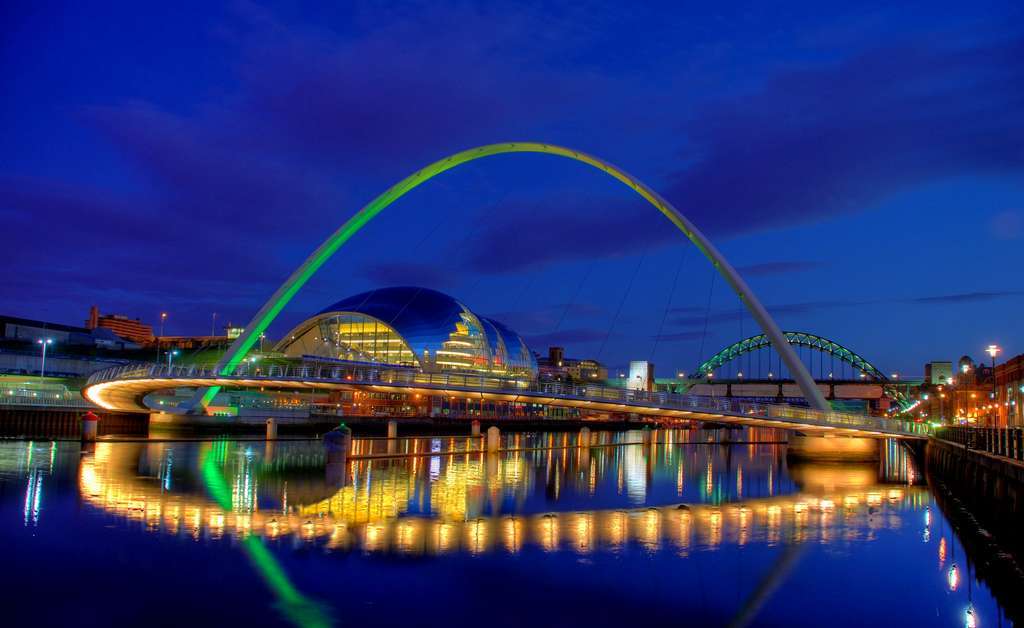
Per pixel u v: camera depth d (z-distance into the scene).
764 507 33.56
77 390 109.44
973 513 32.94
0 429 67.94
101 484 33.69
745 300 66.00
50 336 149.62
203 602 16.20
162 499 29.72
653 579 19.31
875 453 61.66
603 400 56.50
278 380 65.75
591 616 16.22
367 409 123.44
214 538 22.39
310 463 48.44
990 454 31.12
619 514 30.36
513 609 16.52
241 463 46.91
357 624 15.17
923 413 182.75
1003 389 91.12
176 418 84.12
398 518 27.55
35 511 25.95
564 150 78.69
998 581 19.98
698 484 43.47
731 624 15.99
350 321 141.50
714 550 23.08
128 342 172.25
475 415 148.62
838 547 24.06
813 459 61.88
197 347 159.88
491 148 82.44
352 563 20.02
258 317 83.69
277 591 17.17
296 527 24.69
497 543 23.36
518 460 59.69
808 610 17.08
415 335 138.12
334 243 85.81
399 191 86.62
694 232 69.25
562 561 21.06
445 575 19.12
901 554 23.22
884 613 16.98
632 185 74.31
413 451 65.06
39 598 16.11
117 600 16.17
